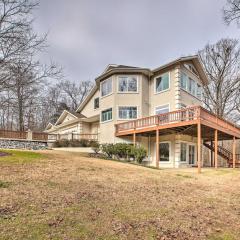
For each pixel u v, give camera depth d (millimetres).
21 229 4805
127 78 26094
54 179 9109
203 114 18516
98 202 6902
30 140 26625
